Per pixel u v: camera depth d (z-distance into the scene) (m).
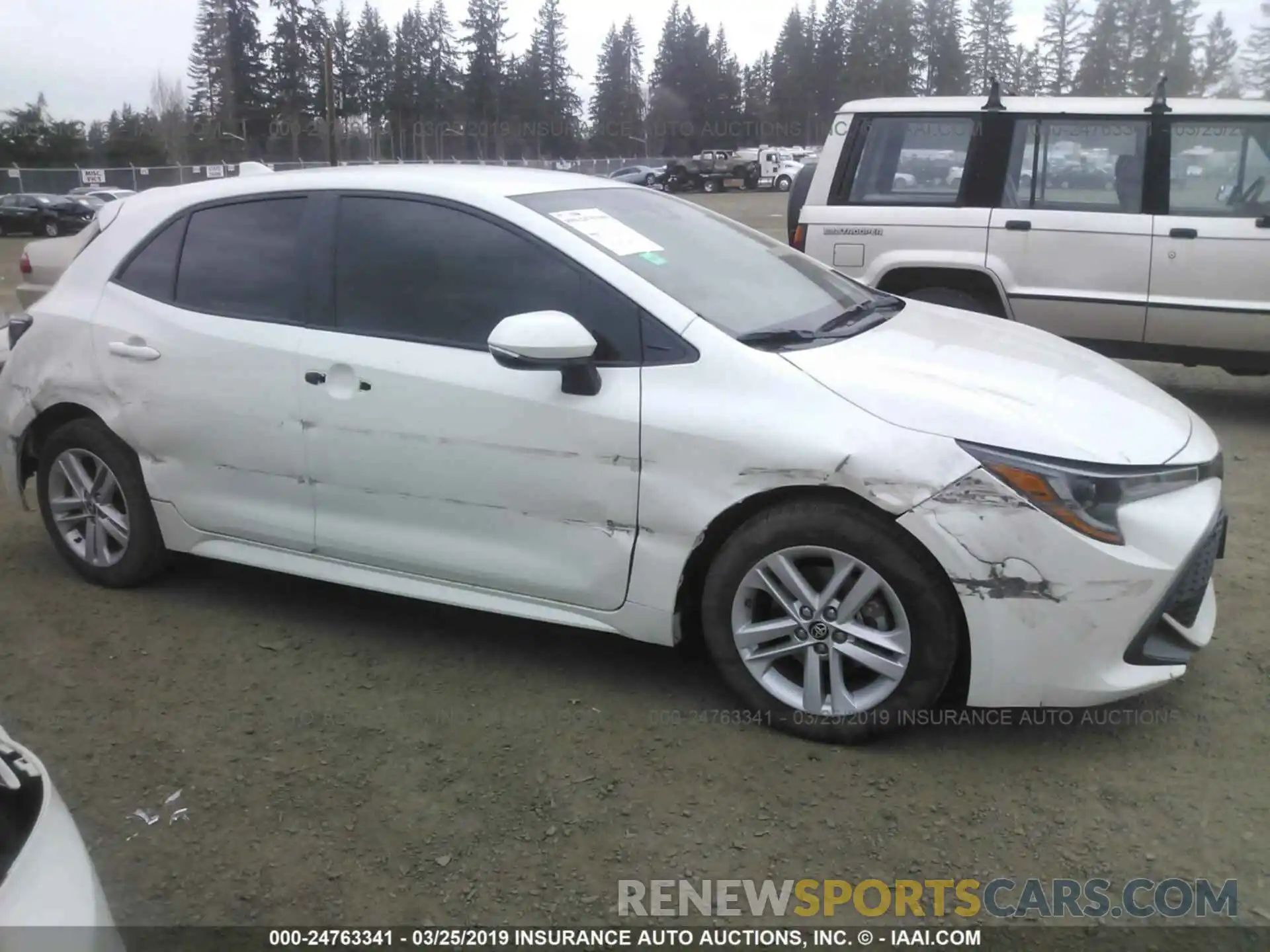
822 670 3.25
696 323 3.34
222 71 79.50
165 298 4.19
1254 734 3.30
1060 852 2.80
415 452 3.64
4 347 5.70
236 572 4.73
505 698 3.62
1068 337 7.16
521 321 3.22
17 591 4.52
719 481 3.21
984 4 69.81
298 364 3.82
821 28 86.31
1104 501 2.98
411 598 4.24
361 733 3.42
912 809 2.98
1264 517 5.28
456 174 3.90
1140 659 3.11
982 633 3.03
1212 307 6.68
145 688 3.72
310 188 3.97
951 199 7.21
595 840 2.89
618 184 4.33
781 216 33.09
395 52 84.88
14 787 1.89
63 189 47.59
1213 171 6.68
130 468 4.33
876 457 3.03
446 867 2.80
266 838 2.93
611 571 3.43
